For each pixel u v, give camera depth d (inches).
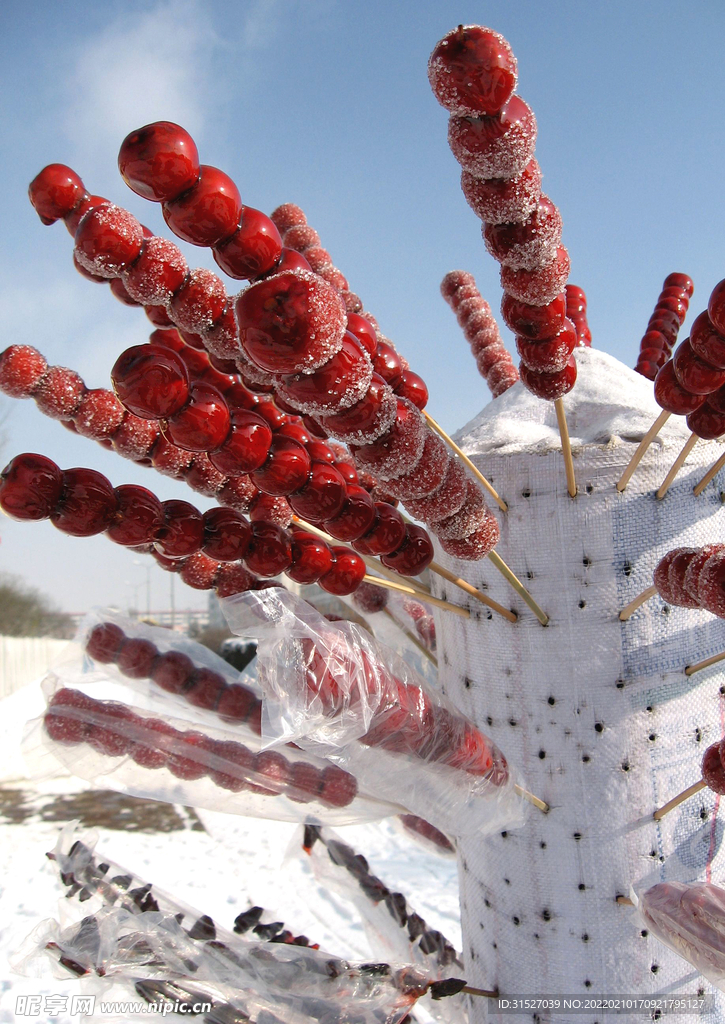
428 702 46.3
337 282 49.6
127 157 27.8
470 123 29.8
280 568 43.1
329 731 42.3
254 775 51.6
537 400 55.1
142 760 50.7
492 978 53.5
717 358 35.5
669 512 49.2
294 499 40.3
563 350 38.6
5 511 37.2
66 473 38.2
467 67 28.2
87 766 52.0
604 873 49.6
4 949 139.3
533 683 50.3
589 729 49.4
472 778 46.9
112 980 51.6
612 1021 49.5
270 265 30.1
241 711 50.5
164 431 35.9
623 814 49.4
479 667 52.9
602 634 49.1
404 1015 51.0
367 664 43.5
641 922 49.5
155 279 32.3
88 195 34.2
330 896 137.0
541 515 49.4
